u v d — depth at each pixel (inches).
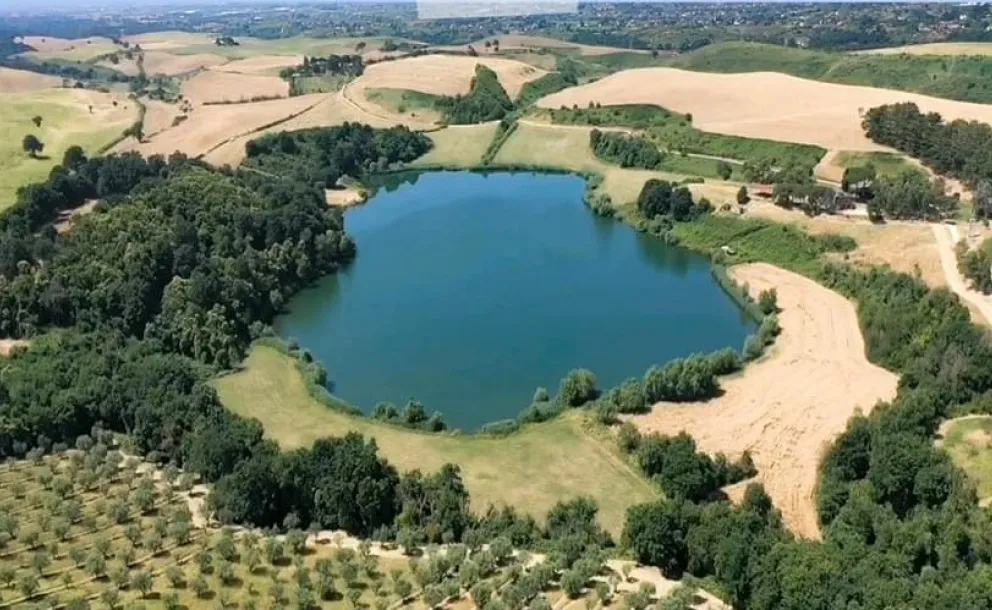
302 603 3476.9
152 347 5979.3
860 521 3782.0
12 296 6289.4
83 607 3341.5
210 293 6510.8
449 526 4131.4
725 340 6466.5
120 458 4766.2
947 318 5595.5
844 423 5088.6
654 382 5413.4
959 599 3034.0
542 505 4443.9
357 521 4202.8
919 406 4680.1
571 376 5467.5
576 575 3563.0
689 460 4461.1
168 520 4111.7
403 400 5718.5
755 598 3297.2
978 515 3730.3
